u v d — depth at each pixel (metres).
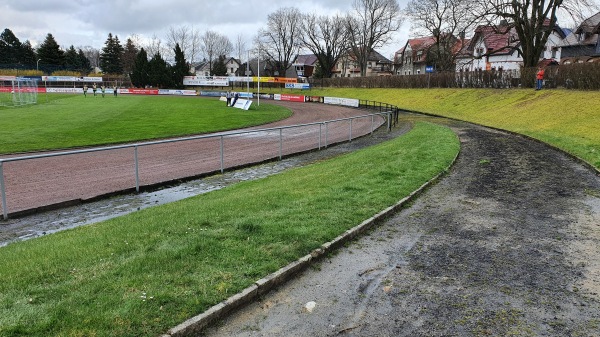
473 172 12.29
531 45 38.22
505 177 11.59
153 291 4.41
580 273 5.55
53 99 58.12
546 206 8.74
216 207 7.98
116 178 12.86
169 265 5.06
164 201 10.53
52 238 6.90
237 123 31.44
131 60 121.62
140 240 6.00
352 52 94.00
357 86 71.69
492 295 4.95
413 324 4.34
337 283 5.26
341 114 42.03
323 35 92.56
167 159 16.28
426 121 32.31
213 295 4.48
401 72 99.38
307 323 4.34
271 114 40.47
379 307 4.68
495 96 37.59
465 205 8.88
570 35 60.22
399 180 10.53
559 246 6.52
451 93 46.03
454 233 7.17
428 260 6.01
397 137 23.48
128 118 32.91
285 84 81.69
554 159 14.24
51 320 3.78
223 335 4.07
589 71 28.70
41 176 12.99
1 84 85.50
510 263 5.89
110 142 20.45
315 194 9.03
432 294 4.99
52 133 23.38
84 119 31.41
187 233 6.28
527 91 34.56
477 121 29.89
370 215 7.66
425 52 80.94
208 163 15.59
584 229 7.29
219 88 91.44
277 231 6.42
